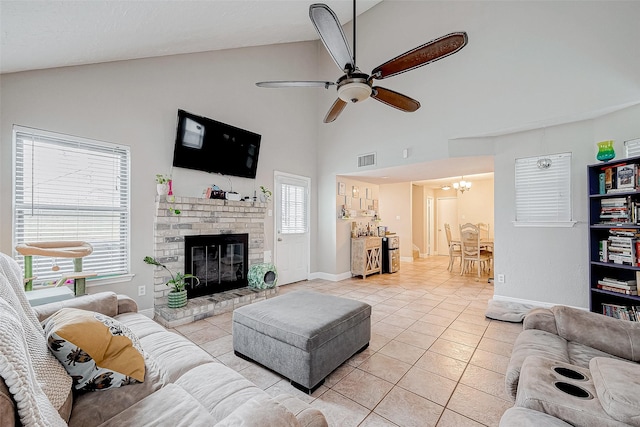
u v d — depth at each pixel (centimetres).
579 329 172
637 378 109
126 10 204
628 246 254
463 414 169
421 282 523
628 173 253
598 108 287
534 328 190
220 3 252
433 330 296
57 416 81
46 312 171
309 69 537
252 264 430
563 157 333
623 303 282
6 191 240
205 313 328
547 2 317
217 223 382
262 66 454
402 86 432
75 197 278
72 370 114
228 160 396
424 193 862
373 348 254
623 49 276
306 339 186
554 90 312
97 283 288
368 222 626
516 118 335
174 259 339
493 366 224
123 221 309
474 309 366
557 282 336
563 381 119
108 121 295
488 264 622
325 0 366
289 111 502
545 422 98
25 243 235
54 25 187
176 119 348
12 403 63
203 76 376
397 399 183
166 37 281
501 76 346
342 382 202
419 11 418
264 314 221
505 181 370
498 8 348
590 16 293
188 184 361
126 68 307
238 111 419
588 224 278
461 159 397
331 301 250
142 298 317
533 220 352
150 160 325
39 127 255
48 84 260
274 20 347
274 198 475
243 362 228
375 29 468
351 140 506
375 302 397
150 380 127
